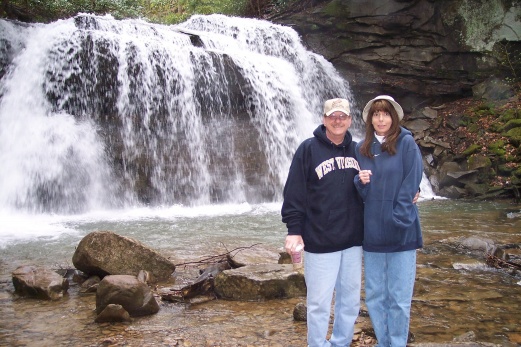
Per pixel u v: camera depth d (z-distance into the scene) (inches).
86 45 470.9
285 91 586.2
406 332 130.3
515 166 504.7
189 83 514.6
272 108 565.0
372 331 158.9
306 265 129.9
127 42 488.7
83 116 470.3
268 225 358.9
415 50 658.2
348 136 130.9
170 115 502.6
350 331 133.2
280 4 761.6
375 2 653.3
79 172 451.8
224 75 534.3
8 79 482.9
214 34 627.2
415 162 126.4
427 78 658.2
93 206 453.1
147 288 180.7
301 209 126.6
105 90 477.7
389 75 664.4
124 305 174.6
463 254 265.1
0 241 302.5
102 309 175.0
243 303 189.9
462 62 649.0
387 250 127.8
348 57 676.1
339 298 134.3
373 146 129.0
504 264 240.5
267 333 159.5
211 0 909.2
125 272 214.2
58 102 467.2
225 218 393.7
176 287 204.8
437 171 563.8
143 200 475.8
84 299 195.6
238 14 845.2
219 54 536.1
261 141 544.4
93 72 473.4
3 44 489.1
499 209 432.8
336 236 126.0
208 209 453.1
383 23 652.1
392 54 661.9
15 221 378.9
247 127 540.7
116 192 466.6
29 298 197.6
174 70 508.1
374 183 127.1
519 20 617.6
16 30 499.5
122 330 163.0
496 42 627.8
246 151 532.7
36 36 494.9
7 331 163.2
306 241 127.8
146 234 324.5
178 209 453.1
